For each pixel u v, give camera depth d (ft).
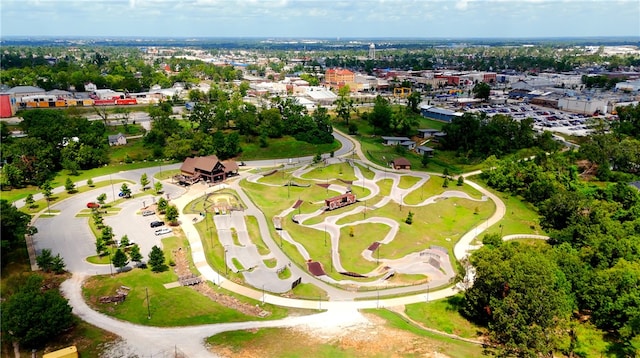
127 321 350.23
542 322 321.73
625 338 340.59
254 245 495.82
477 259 372.58
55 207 587.27
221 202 615.98
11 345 317.83
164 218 560.61
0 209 447.01
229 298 394.52
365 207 598.75
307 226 540.52
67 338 327.26
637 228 491.72
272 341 327.26
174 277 428.15
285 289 411.95
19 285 394.93
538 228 566.36
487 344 339.36
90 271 433.07
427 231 547.90
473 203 634.02
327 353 313.53
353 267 460.96
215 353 312.29
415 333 344.08
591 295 363.35
